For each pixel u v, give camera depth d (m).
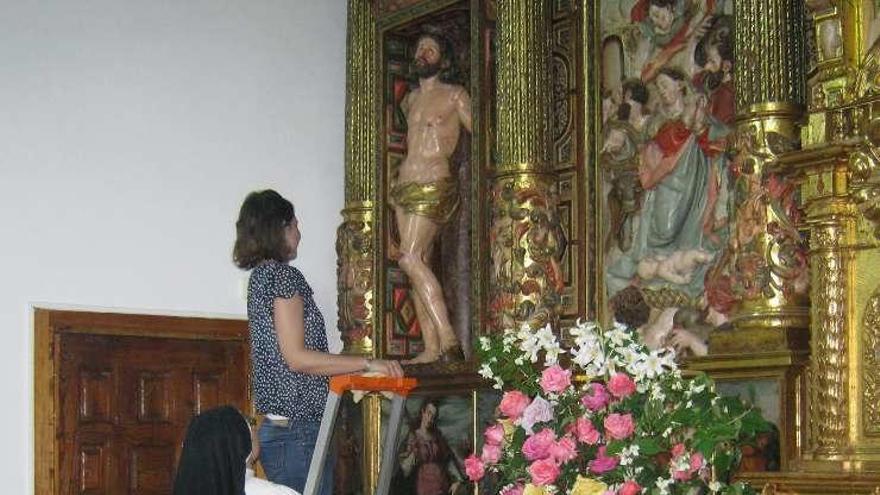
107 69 8.00
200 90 8.34
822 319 5.88
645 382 4.42
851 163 5.82
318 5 8.89
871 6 5.88
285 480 5.07
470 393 7.67
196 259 8.27
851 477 5.47
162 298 8.12
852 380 5.79
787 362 6.03
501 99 7.59
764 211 6.27
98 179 7.93
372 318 8.41
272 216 5.22
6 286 7.61
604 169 7.39
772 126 6.30
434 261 8.30
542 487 4.38
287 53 8.74
